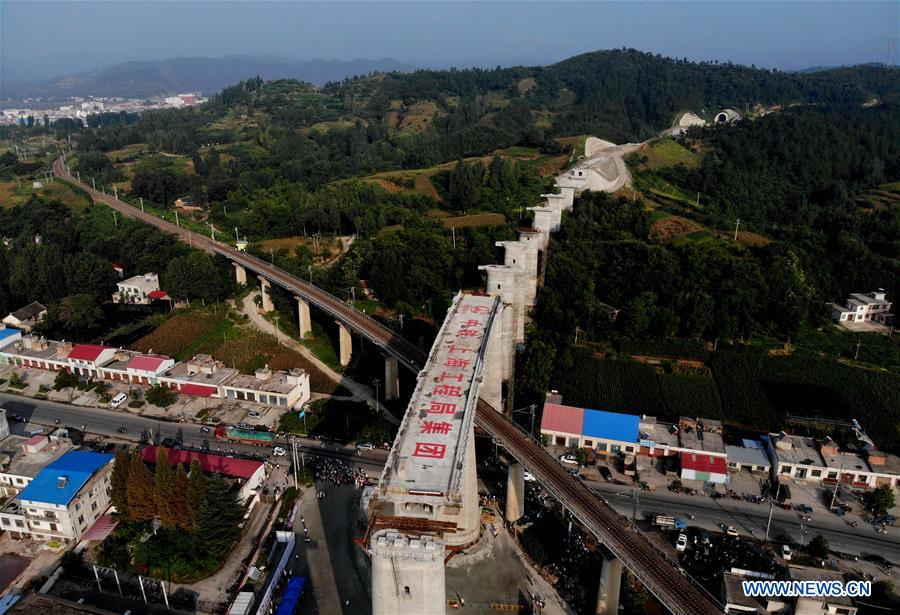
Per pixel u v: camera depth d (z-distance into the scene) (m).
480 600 89.19
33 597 89.62
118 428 133.12
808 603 81.56
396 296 184.88
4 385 150.88
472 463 94.62
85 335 178.25
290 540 97.31
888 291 179.88
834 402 136.62
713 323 159.25
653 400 138.38
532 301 175.75
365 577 92.69
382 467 119.94
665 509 106.94
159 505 94.56
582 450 120.75
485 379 120.75
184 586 91.69
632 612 86.50
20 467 108.12
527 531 100.81
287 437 129.62
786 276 171.50
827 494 110.50
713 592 88.31
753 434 127.44
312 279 191.62
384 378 155.25
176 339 174.12
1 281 196.00
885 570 93.50
